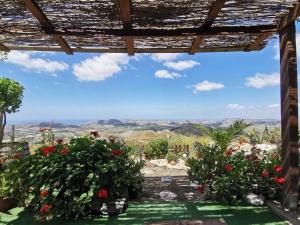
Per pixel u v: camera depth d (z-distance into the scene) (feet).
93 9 12.75
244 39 16.52
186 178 22.74
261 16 13.69
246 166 16.57
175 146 35.12
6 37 15.84
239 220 13.73
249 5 12.53
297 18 13.65
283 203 14.76
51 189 14.40
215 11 12.58
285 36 14.19
